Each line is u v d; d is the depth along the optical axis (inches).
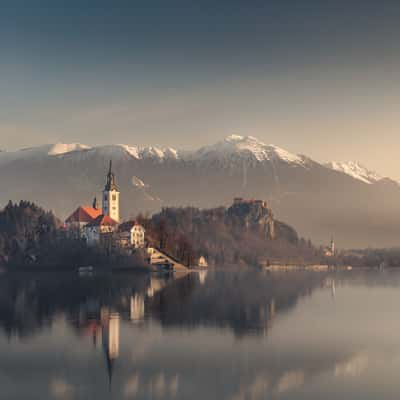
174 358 4079.7
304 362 4010.8
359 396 3287.4
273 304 7396.7
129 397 3233.3
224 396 3270.2
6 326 5310.0
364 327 5472.4
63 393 3294.8
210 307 6875.0
